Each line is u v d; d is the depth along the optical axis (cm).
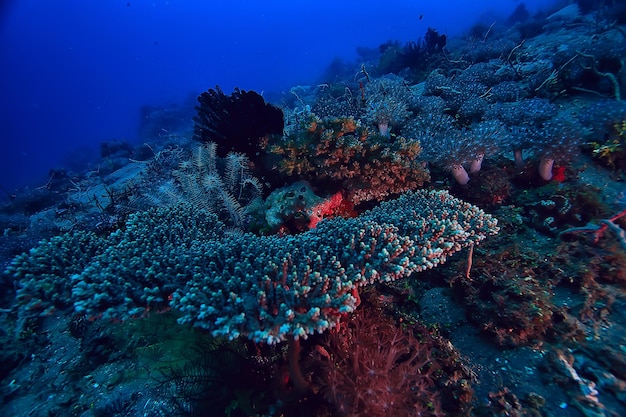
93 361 344
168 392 295
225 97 465
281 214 407
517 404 246
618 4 959
